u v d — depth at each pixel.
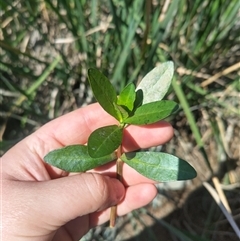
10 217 0.15
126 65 0.21
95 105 0.17
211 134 0.25
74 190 0.14
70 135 0.17
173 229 0.20
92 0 0.22
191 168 0.13
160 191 0.24
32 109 0.24
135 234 0.24
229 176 0.24
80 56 0.24
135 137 0.17
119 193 0.16
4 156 0.17
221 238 0.23
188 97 0.23
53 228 0.15
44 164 0.17
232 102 0.24
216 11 0.21
